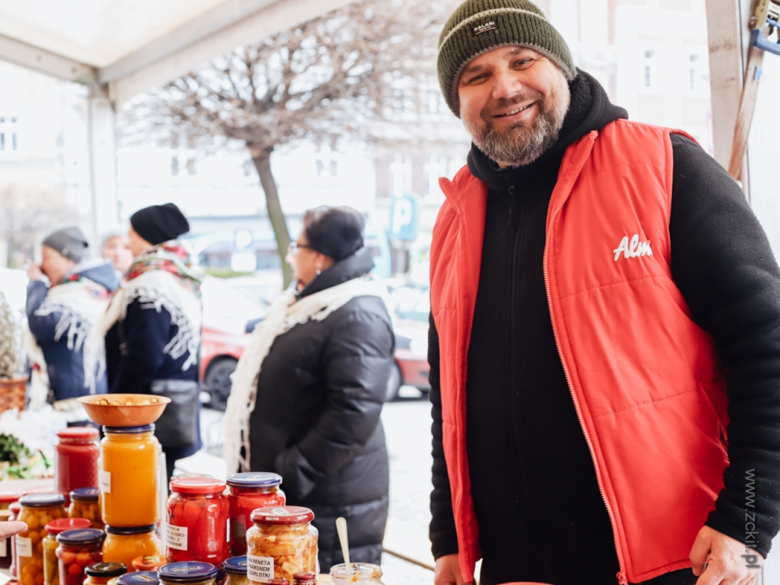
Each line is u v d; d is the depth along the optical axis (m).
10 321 3.36
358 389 2.20
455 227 1.55
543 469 1.32
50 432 3.06
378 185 13.06
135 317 2.83
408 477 4.91
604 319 1.24
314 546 1.27
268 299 8.52
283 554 1.22
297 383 2.26
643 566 1.21
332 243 2.35
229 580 1.29
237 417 2.38
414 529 3.73
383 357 2.27
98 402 1.49
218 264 10.83
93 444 1.83
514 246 1.41
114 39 3.86
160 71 3.97
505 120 1.35
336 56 7.45
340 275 2.32
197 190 11.16
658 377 1.22
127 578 1.31
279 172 11.85
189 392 2.93
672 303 1.23
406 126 8.51
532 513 1.34
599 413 1.22
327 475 2.22
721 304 1.20
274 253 10.92
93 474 1.81
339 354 2.21
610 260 1.25
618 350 1.23
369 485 2.30
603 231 1.27
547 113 1.34
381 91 7.77
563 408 1.30
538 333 1.33
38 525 1.65
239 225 11.65
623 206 1.26
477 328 1.43
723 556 1.12
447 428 1.47
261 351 2.36
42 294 3.59
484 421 1.40
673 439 1.21
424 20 7.70
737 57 1.55
